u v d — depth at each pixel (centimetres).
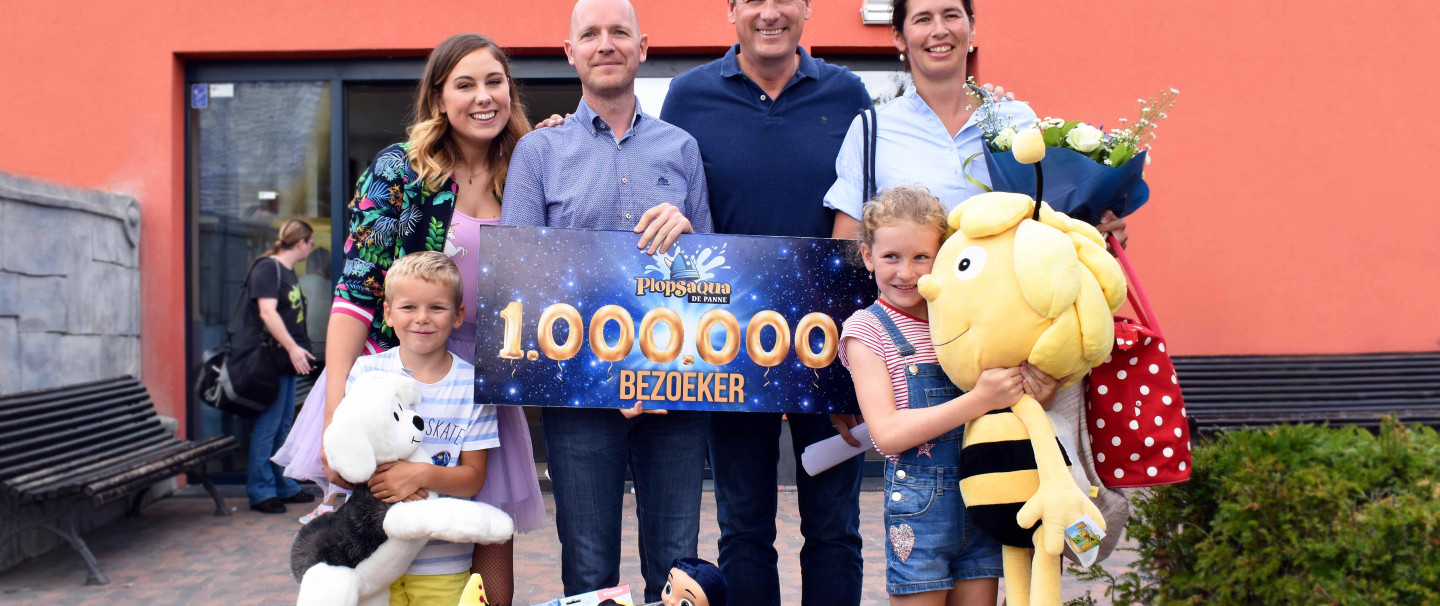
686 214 279
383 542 234
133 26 598
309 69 619
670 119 306
